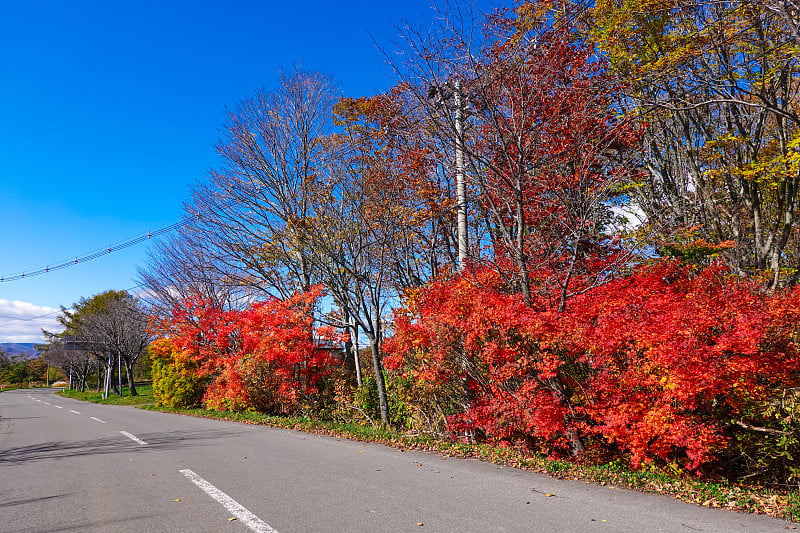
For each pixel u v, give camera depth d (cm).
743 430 730
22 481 723
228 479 672
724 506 520
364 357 1925
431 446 930
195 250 2283
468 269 1038
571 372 820
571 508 511
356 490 595
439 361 950
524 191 1055
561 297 871
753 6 997
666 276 874
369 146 1558
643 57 1214
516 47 955
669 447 670
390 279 1656
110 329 3944
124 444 1084
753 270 1289
